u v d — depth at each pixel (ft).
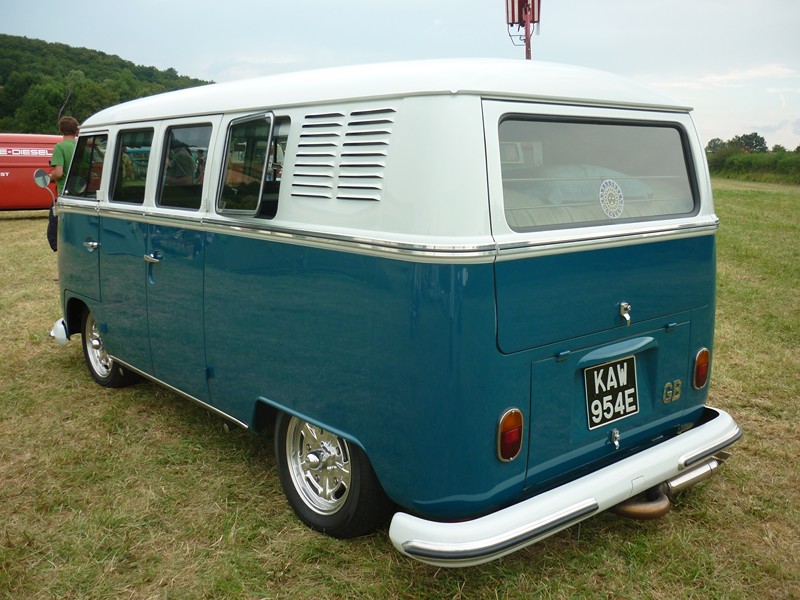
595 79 9.43
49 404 15.72
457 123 7.66
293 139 9.58
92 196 15.30
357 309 8.57
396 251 7.93
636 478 9.04
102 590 9.22
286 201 9.63
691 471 10.02
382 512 9.62
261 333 10.29
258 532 10.43
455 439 7.84
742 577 9.50
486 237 7.68
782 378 17.20
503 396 8.04
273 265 9.88
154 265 12.89
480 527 7.74
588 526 10.64
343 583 9.24
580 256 8.64
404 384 8.07
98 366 17.07
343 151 8.77
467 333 7.64
